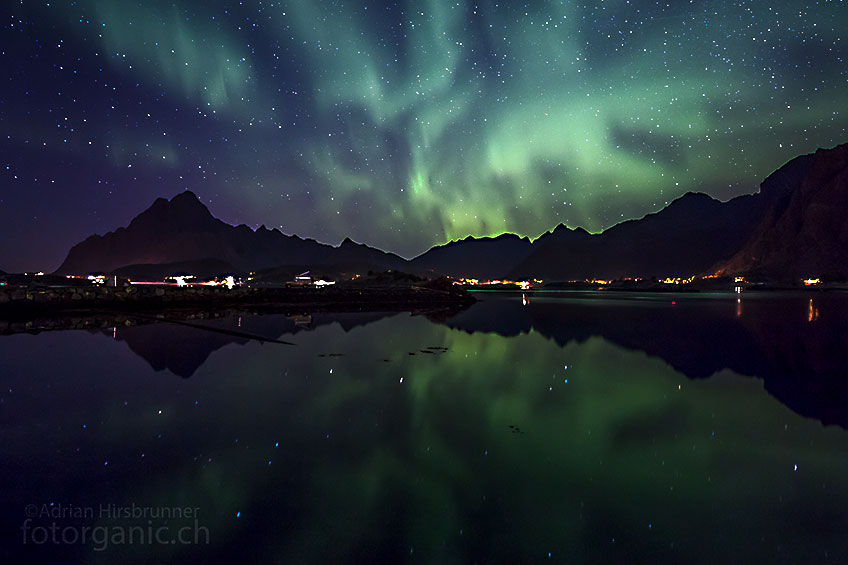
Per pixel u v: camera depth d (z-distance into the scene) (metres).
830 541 3.17
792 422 5.83
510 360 10.25
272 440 4.98
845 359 10.62
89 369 8.62
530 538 3.18
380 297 36.31
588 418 5.94
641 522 3.39
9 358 9.70
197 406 6.25
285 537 3.17
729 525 3.37
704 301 43.91
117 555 2.96
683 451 4.82
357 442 4.96
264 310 25.86
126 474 4.11
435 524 3.34
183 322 17.58
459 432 5.32
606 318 22.98
